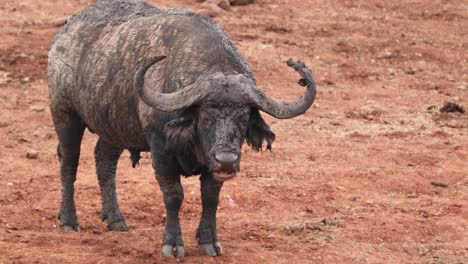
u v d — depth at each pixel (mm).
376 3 101125
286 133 61938
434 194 49969
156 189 47750
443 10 99688
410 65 82438
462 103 71812
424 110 69188
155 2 95625
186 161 34375
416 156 56875
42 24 86438
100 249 37375
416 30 92500
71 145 41250
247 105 32031
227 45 35312
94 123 38750
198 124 32406
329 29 90250
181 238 36219
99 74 37781
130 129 37094
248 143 33250
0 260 35531
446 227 43250
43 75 73625
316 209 45812
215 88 31797
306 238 40469
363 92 74000
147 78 35375
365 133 62750
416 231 42469
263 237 40250
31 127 61531
